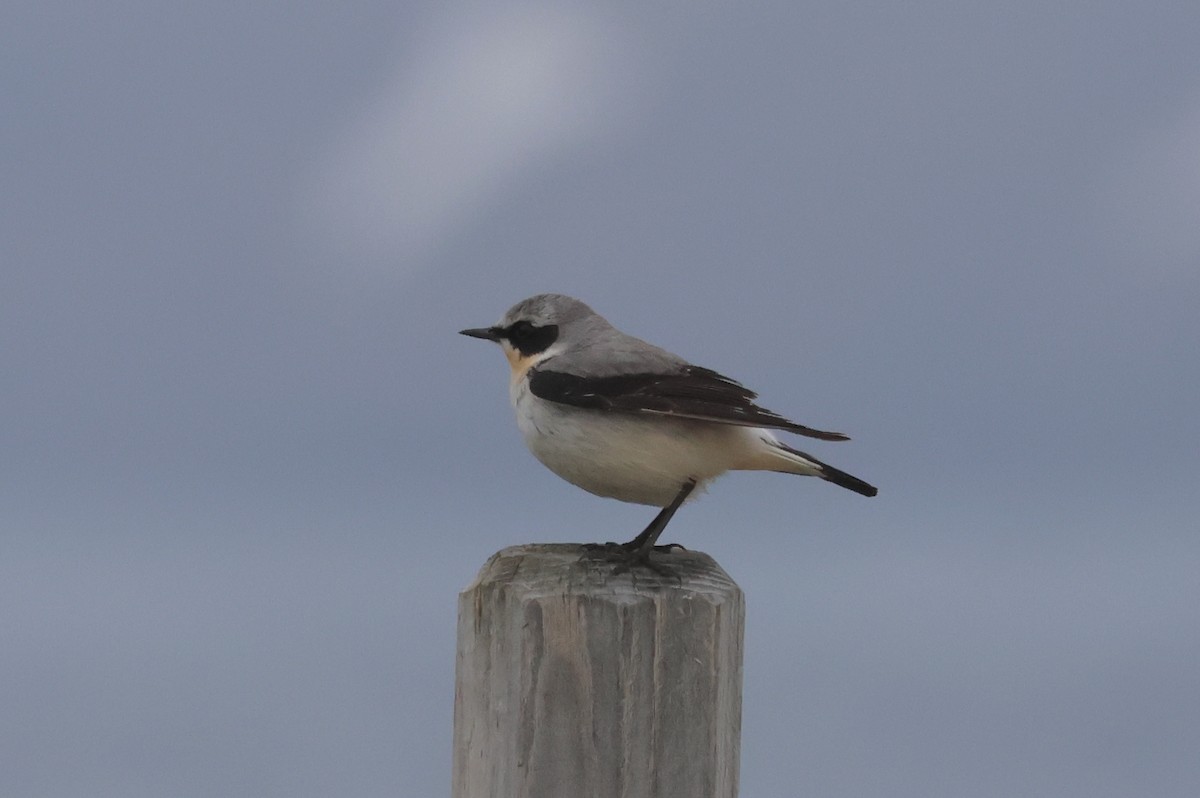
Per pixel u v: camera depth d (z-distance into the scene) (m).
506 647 8.39
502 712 8.37
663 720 8.08
